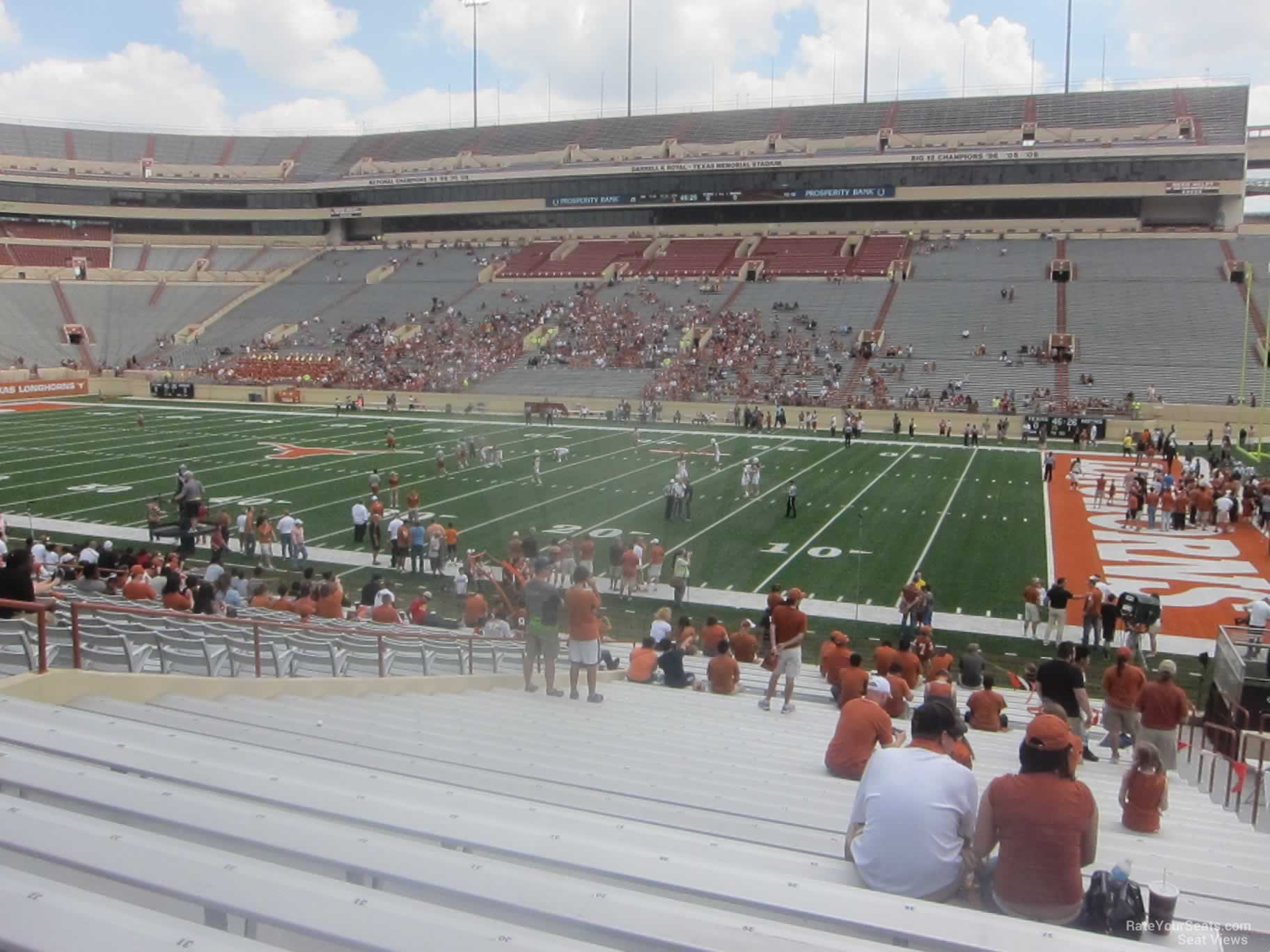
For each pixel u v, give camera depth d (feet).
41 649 19.77
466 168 229.86
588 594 31.40
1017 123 201.98
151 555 48.44
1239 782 25.49
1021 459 114.62
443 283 210.79
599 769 20.52
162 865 9.43
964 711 37.70
